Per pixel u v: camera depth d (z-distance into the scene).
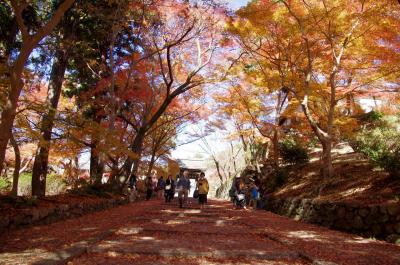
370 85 16.58
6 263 5.53
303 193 16.48
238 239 8.70
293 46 16.36
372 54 14.39
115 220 11.91
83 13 15.90
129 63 21.05
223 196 40.84
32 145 22.25
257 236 9.38
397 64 14.05
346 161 18.39
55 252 6.21
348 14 13.83
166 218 12.80
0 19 13.79
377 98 18.72
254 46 17.92
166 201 24.53
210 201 30.69
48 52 16.39
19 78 8.28
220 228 10.62
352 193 12.45
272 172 24.84
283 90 21.09
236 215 15.48
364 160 16.62
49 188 24.11
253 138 28.36
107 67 20.47
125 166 22.27
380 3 12.85
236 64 20.97
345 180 14.16
